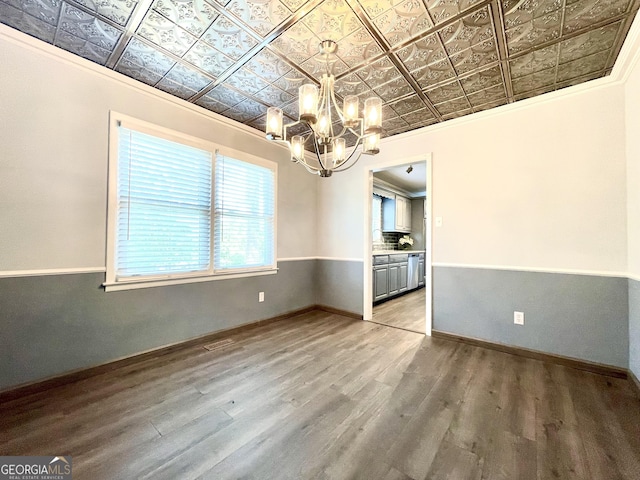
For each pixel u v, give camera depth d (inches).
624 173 83.7
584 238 89.5
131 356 90.7
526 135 99.9
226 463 50.3
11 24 67.4
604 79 85.9
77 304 80.3
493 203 106.2
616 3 59.8
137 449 53.3
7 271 69.6
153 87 94.9
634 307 78.5
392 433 58.4
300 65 83.0
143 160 93.7
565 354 91.9
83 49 76.4
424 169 188.7
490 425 61.0
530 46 73.7
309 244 159.8
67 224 78.5
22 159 71.5
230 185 120.6
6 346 69.4
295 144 81.0
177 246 102.7
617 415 64.4
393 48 74.7
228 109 111.2
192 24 67.3
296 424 61.1
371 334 121.4
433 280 119.4
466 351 103.0
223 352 100.8
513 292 101.5
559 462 50.8
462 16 63.8
